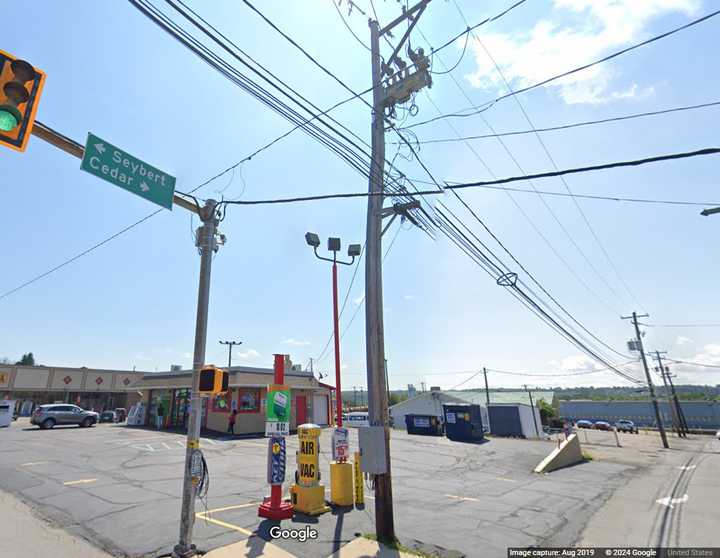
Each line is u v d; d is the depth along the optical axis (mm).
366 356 7793
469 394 64125
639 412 77875
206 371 6664
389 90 8773
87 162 5535
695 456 26328
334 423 30125
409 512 8672
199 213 7500
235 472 12289
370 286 8062
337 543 6605
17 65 4266
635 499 11203
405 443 21578
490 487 11898
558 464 17156
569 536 7477
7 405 27828
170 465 13203
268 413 8141
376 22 9000
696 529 8062
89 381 45281
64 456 14609
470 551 6492
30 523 7328
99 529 7086
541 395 67125
